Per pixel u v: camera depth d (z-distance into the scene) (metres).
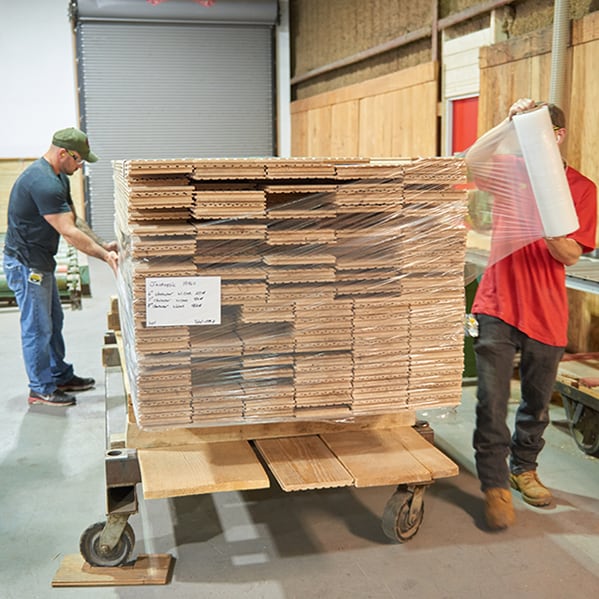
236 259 2.51
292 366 2.65
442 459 2.72
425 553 2.88
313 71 11.12
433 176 2.57
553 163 2.60
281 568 2.78
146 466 2.59
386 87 8.27
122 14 11.73
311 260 2.54
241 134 12.72
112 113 12.23
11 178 10.76
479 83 6.04
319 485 2.52
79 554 2.87
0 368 5.55
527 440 3.28
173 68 12.29
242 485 2.48
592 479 3.55
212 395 2.59
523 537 3.00
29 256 4.48
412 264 2.64
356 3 9.48
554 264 3.02
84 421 4.42
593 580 2.69
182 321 2.49
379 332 2.66
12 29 11.63
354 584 2.67
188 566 2.80
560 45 4.81
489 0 6.16
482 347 3.07
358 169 2.51
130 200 2.42
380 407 2.73
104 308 7.59
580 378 3.84
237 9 11.98
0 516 3.22
